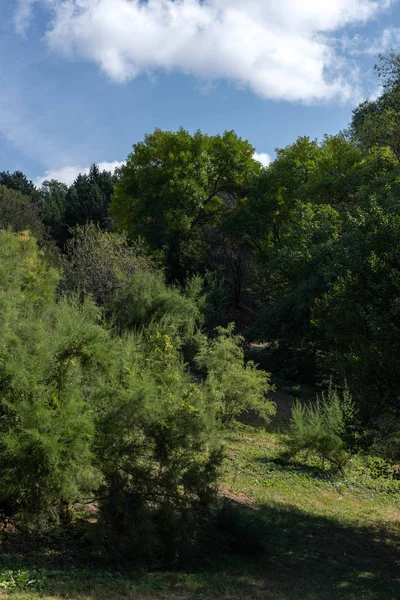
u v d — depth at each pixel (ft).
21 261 55.26
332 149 116.16
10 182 233.76
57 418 25.17
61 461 24.31
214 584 26.27
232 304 142.10
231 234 125.29
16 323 29.17
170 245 136.98
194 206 127.13
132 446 27.94
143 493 27.68
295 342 86.53
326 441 53.62
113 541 26.96
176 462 28.86
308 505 45.37
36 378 26.03
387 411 34.60
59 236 173.06
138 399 27.55
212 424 30.53
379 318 33.68
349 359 37.27
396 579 31.89
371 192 81.61
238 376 60.75
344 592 28.37
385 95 96.37
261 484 48.60
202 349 65.72
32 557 24.97
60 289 75.82
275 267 92.53
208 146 130.82
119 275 78.59
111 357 28.68
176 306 75.15
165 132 133.69
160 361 40.11
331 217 89.76
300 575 30.76
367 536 40.11
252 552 32.71
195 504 28.86
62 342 27.81
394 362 33.01
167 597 23.11
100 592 21.94
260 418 71.46
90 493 27.07
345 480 53.57
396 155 97.60
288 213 124.06
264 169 131.54
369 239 36.47
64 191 244.22
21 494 25.08
